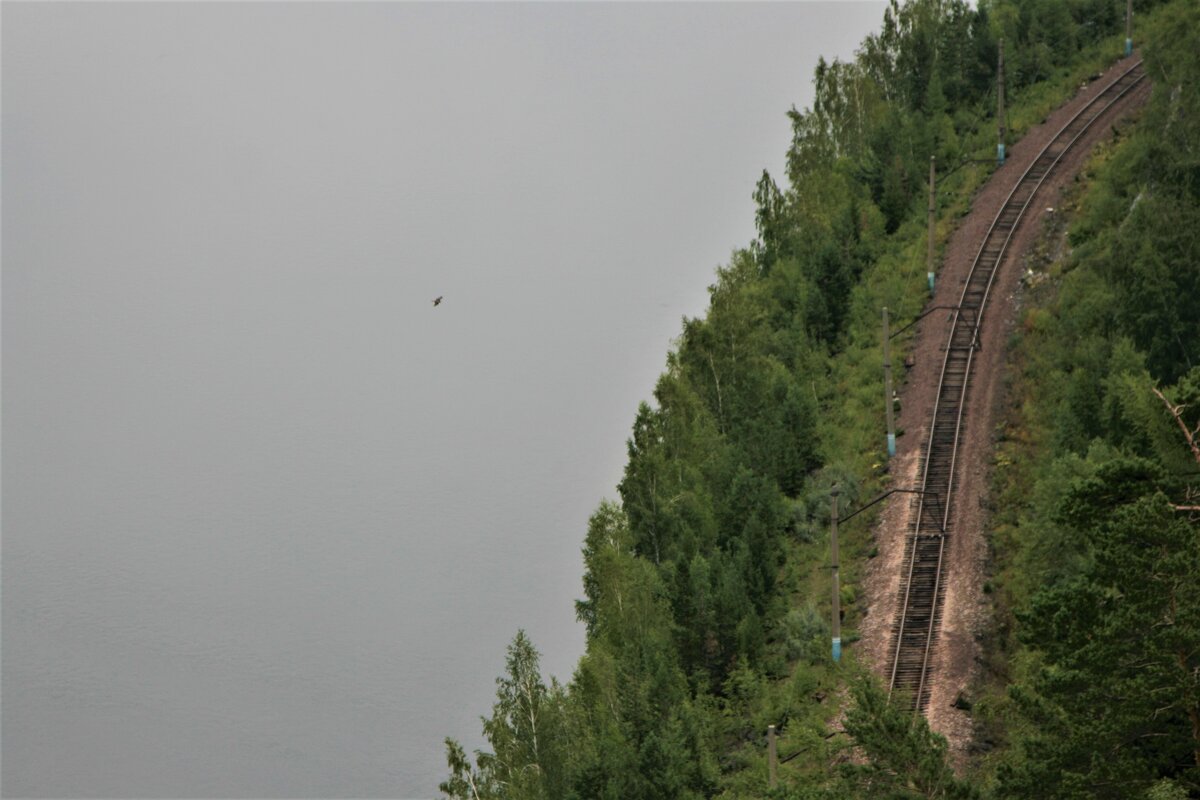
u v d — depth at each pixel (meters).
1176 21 181.88
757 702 122.81
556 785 122.12
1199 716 79.06
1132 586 77.75
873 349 176.62
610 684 126.69
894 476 150.25
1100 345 146.25
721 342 168.75
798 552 143.25
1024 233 191.50
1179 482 87.19
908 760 82.94
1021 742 87.38
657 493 148.50
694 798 108.62
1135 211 153.75
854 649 126.50
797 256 195.75
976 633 124.69
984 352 169.50
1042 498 118.38
